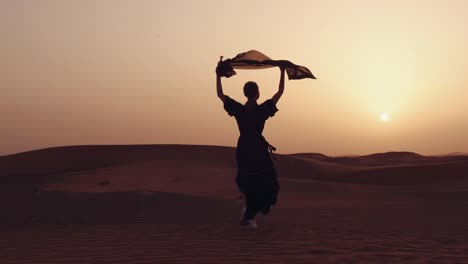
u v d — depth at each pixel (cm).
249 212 880
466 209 1438
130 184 3219
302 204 1862
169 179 3397
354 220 1140
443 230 950
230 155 5225
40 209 1345
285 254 662
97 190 2892
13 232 950
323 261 614
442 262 621
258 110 842
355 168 4678
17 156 5462
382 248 715
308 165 4753
